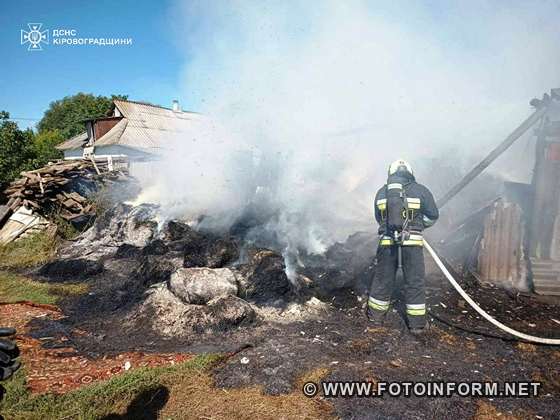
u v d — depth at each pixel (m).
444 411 2.76
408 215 3.96
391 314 4.36
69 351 3.76
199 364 3.37
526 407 2.82
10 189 10.20
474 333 3.97
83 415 2.77
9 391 3.01
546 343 3.64
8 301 5.15
